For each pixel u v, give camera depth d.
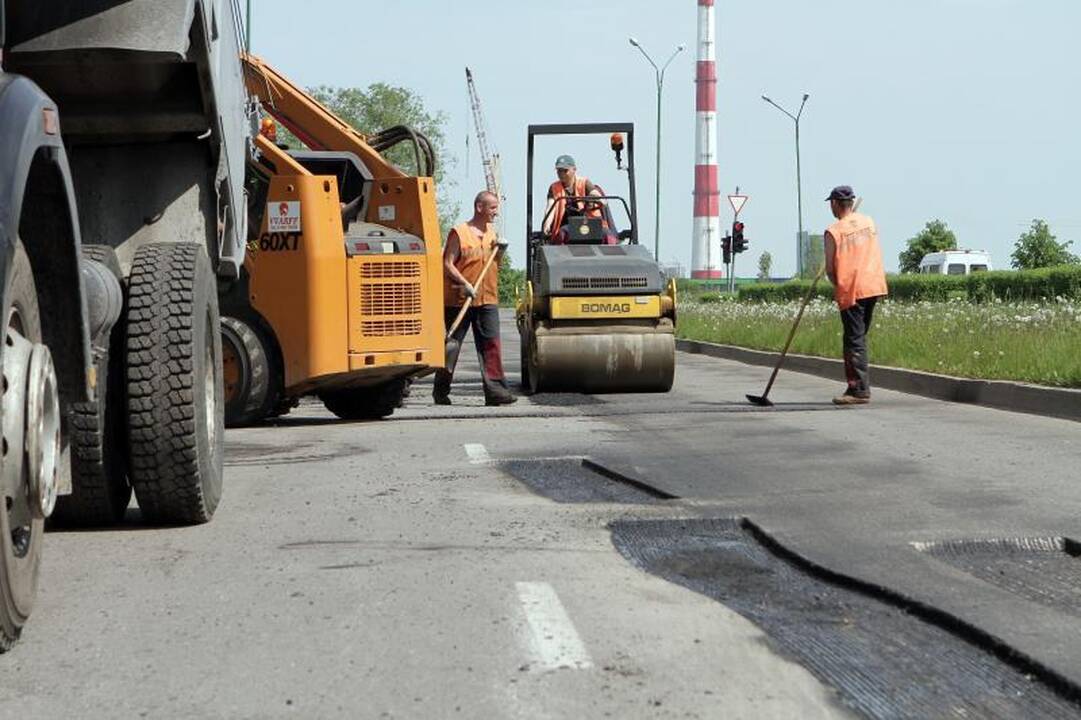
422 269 15.60
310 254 15.03
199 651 5.56
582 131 22.20
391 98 111.19
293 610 6.20
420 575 6.87
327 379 15.20
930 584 6.45
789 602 6.32
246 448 12.91
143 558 7.47
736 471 10.45
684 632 5.73
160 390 8.19
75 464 8.11
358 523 8.43
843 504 8.82
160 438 8.19
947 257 88.19
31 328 5.89
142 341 8.21
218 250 10.48
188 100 9.34
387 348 15.34
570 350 19.39
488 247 17.86
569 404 17.72
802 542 7.51
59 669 5.34
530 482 10.23
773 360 27.17
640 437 13.10
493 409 17.00
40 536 6.05
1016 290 48.69
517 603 6.23
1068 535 7.70
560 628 5.79
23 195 5.64
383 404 16.38
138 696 4.98
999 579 6.83
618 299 19.66
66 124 9.41
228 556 7.48
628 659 5.34
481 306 17.80
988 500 8.95
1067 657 5.21
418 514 8.72
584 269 19.66
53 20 8.17
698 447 12.16
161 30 8.25
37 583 6.06
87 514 8.38
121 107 9.27
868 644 5.57
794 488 9.55
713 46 117.25
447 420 15.55
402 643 5.62
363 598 6.40
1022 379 17.33
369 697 4.92
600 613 6.05
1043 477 10.02
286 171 15.08
